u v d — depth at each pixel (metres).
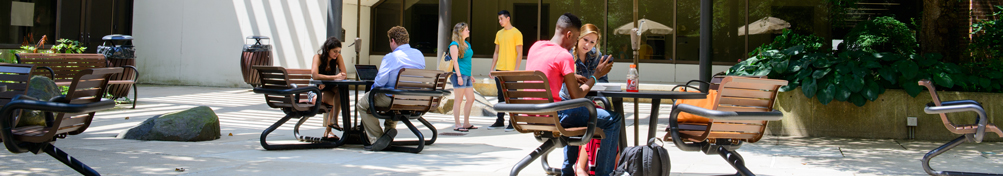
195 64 15.73
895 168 4.62
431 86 5.34
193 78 15.74
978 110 3.85
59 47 11.60
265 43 15.24
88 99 3.20
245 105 10.32
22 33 13.96
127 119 7.71
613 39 15.27
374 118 5.29
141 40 16.09
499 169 4.34
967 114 6.36
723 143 3.52
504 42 7.41
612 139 3.58
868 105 6.55
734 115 3.14
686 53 14.97
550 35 15.66
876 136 6.54
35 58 8.52
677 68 14.98
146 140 5.69
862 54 6.69
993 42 6.89
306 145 5.27
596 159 3.65
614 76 15.23
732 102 3.33
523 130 3.62
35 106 2.94
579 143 3.39
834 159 5.07
